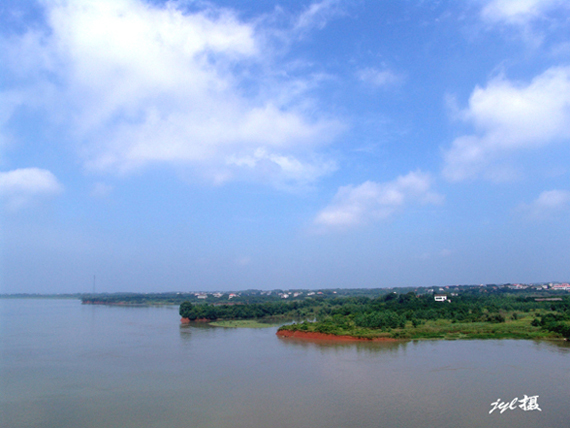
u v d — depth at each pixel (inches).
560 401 1939.0
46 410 1900.8
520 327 4264.3
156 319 6894.7
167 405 1948.8
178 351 3403.1
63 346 3713.1
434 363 2753.4
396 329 4301.2
